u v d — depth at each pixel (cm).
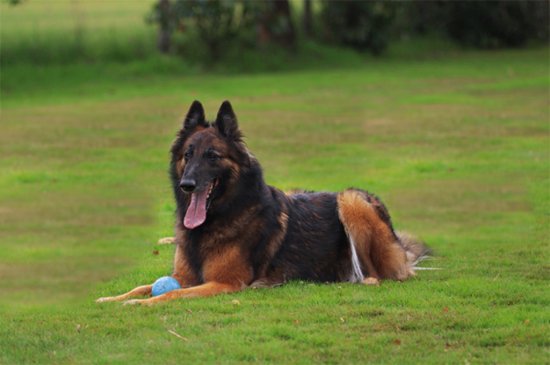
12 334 880
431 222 1462
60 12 5391
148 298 995
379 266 1082
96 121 2612
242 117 2659
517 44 4812
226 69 3784
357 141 2270
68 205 1623
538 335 844
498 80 3459
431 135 2328
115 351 812
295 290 1003
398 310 928
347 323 884
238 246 1009
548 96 3005
